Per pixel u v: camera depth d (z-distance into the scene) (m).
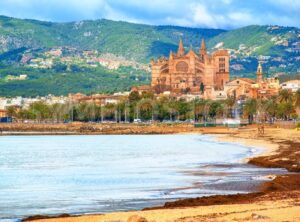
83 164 152.88
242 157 164.00
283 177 96.25
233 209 62.41
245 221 53.38
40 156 189.75
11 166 148.25
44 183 105.44
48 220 59.84
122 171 128.12
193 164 142.75
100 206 75.38
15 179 113.44
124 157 179.88
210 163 144.00
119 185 99.50
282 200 70.12
